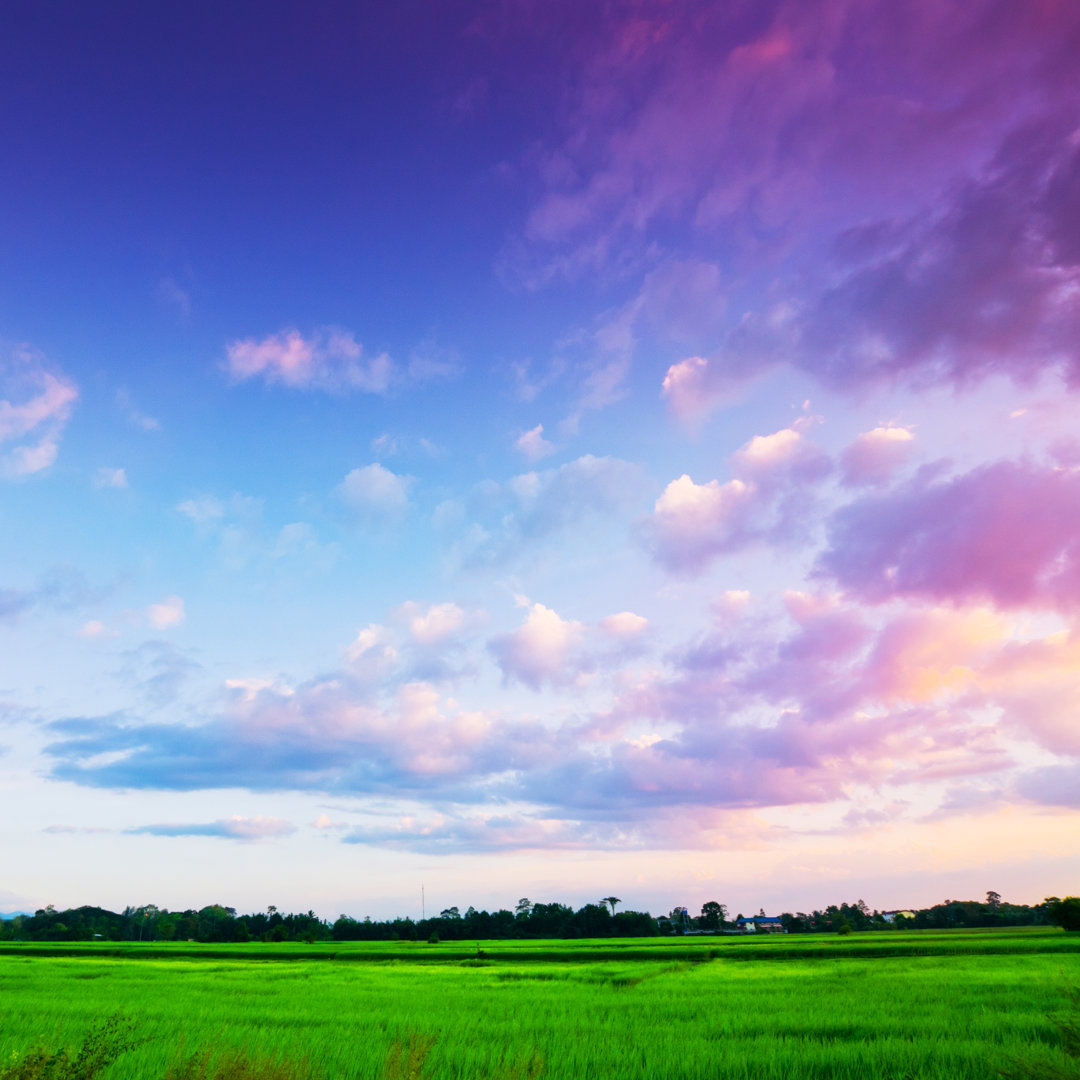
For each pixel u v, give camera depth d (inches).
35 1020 894.4
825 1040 742.5
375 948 3767.2
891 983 1278.3
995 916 7165.4
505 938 5561.0
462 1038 771.4
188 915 6978.4
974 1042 680.4
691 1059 636.7
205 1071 392.2
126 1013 970.7
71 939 6058.1
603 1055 667.4
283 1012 1010.1
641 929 5526.6
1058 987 1146.7
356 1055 644.7
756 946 2935.5
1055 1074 469.7
